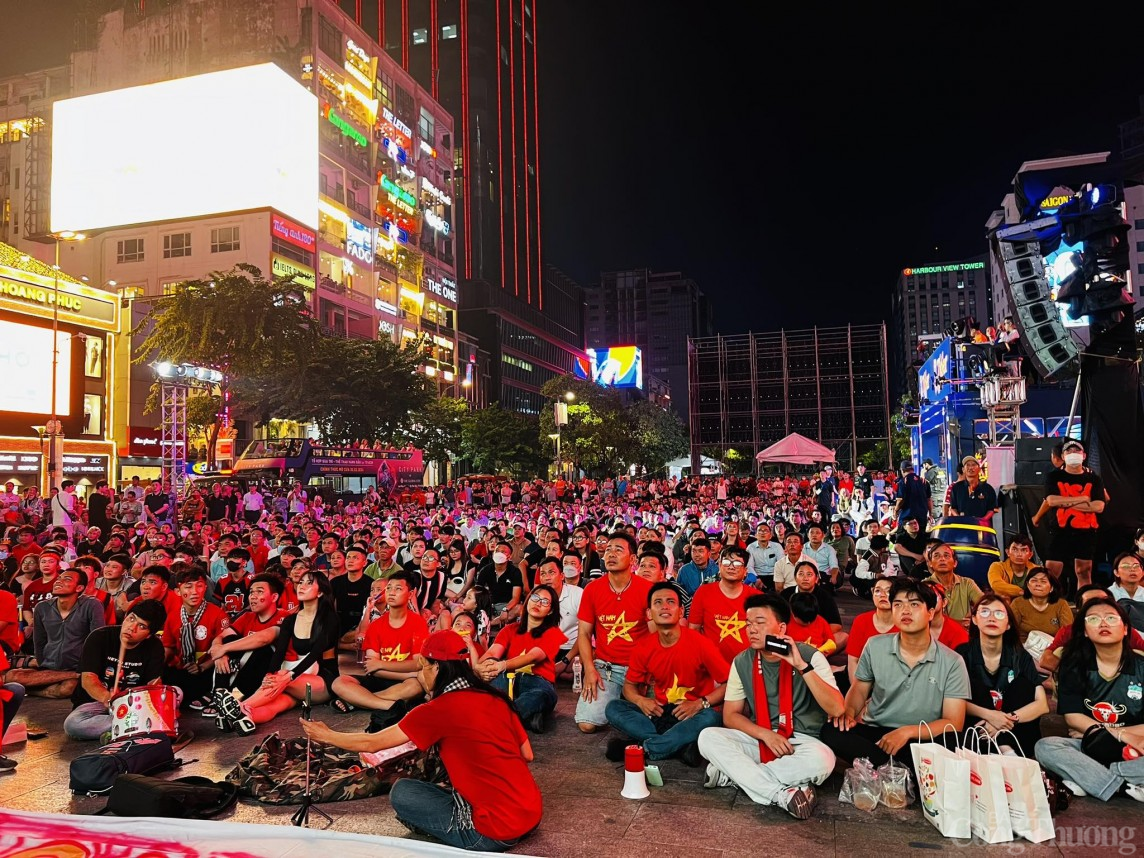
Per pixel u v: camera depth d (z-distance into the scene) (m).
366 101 78.56
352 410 45.97
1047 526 10.07
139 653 6.75
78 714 6.72
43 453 36.62
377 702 7.25
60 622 8.38
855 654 6.49
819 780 5.14
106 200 61.59
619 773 5.78
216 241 60.19
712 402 74.38
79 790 5.41
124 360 45.41
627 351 153.75
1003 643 5.66
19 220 76.06
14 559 12.05
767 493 32.44
